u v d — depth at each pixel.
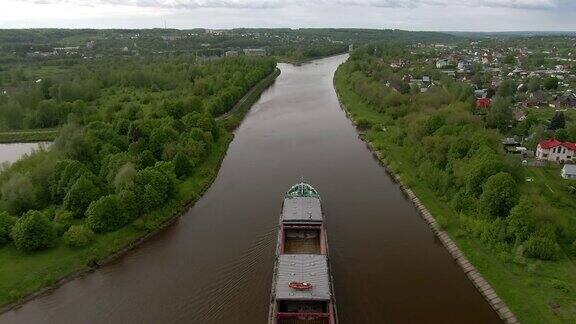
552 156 151.50
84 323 79.50
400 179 140.25
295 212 102.44
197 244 104.50
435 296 85.19
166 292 87.00
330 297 73.06
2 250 97.12
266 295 84.62
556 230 96.88
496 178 103.94
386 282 89.19
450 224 109.94
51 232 98.50
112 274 94.56
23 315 82.94
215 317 79.00
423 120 163.88
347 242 104.12
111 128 160.62
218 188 136.88
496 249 95.12
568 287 81.81
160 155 146.38
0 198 115.00
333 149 173.88
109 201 105.62
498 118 191.62
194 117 178.25
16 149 191.50
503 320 78.50
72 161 119.81
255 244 103.12
